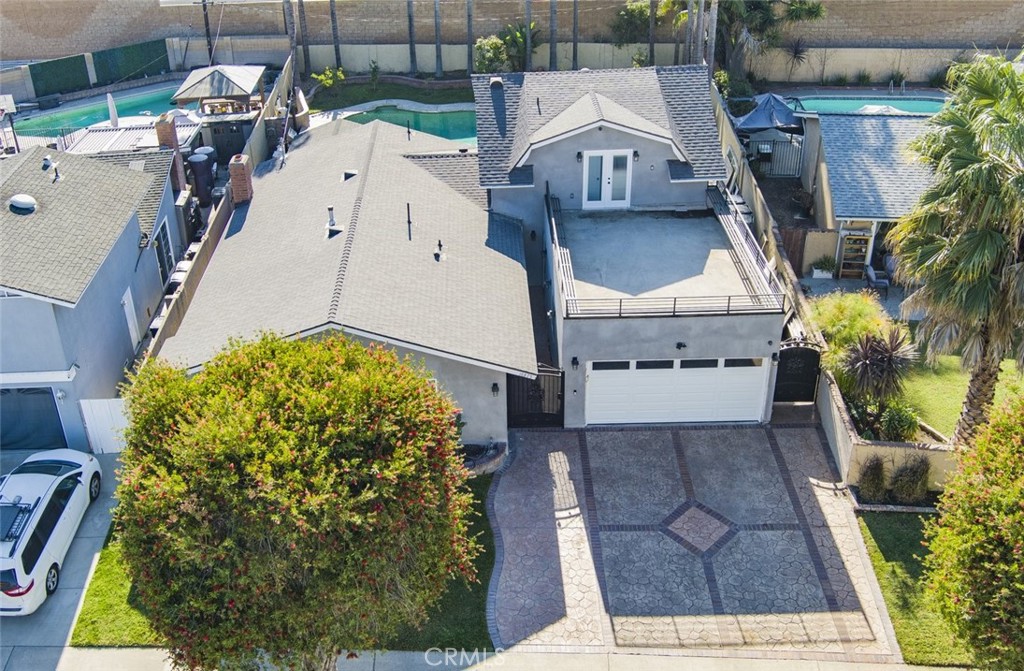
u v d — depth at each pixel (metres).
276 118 39.59
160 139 34.72
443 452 15.70
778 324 22.53
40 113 52.59
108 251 24.34
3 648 17.86
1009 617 14.11
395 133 34.12
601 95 29.52
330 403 15.05
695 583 19.25
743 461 22.75
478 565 19.78
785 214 34.72
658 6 53.69
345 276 22.41
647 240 26.59
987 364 19.84
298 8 56.62
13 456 22.97
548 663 17.48
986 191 17.58
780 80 53.78
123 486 14.50
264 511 13.79
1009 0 52.41
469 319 22.83
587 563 19.81
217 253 28.08
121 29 59.19
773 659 17.45
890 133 31.56
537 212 29.05
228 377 15.95
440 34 55.97
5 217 23.33
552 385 23.62
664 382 23.66
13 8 58.09
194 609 14.30
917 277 19.64
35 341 21.64
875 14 53.31
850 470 21.48
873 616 18.34
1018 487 14.88
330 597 14.21
